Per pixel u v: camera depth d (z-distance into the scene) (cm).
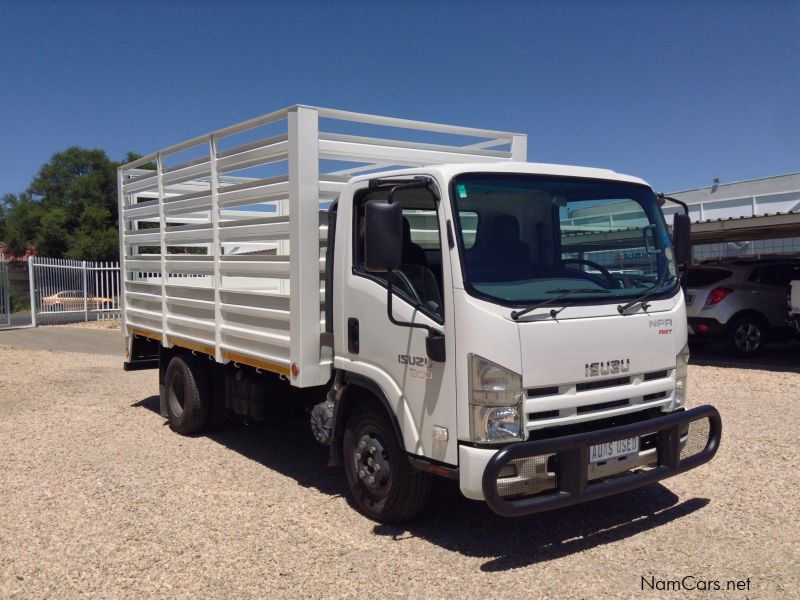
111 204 5078
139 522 518
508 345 416
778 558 450
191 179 700
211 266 665
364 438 515
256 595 407
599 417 449
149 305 830
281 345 559
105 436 772
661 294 494
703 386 983
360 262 505
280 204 707
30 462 674
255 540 483
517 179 466
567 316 439
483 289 426
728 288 1227
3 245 4775
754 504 543
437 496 538
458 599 399
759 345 1241
